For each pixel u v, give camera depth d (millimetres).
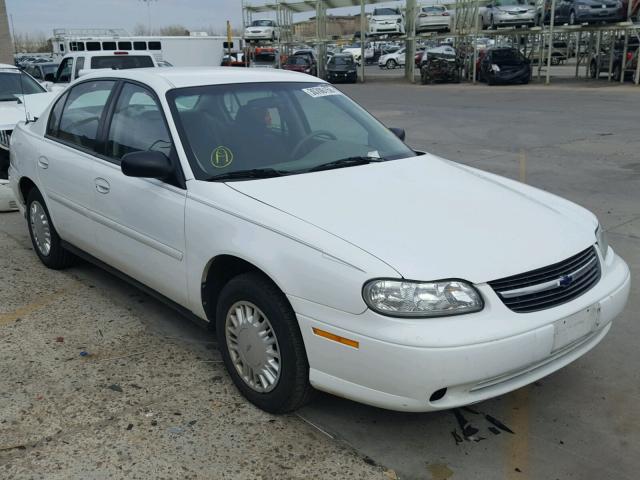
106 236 4191
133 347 3967
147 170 3439
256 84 4141
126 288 4930
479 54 30562
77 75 13641
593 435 3086
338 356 2758
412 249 2770
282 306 2979
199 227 3320
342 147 3959
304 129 4016
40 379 3572
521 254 2855
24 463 2852
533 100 20297
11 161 5590
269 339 3123
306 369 2986
